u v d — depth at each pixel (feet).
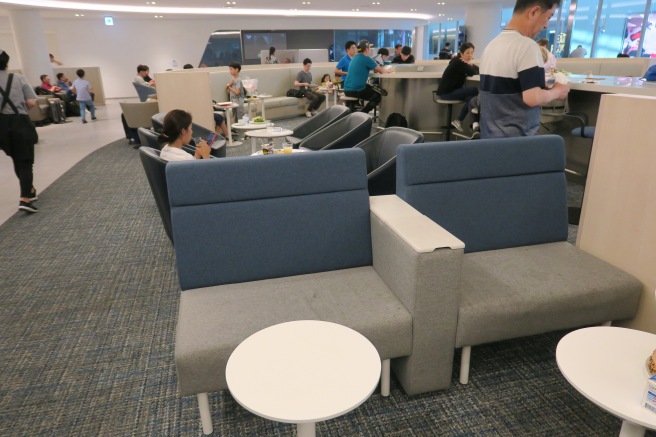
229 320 5.28
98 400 5.91
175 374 6.38
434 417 5.49
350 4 40.19
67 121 33.86
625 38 33.01
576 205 12.01
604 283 6.02
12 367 6.58
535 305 5.67
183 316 5.41
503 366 6.37
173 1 36.55
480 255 6.95
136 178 17.12
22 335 7.35
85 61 50.19
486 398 5.78
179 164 6.01
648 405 3.58
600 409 5.58
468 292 5.80
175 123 9.52
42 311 8.05
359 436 5.23
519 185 7.18
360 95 21.44
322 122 15.53
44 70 38.32
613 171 6.48
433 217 6.84
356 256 6.66
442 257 5.10
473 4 40.52
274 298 5.77
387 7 42.80
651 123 5.85
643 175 6.01
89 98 33.22
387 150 10.22
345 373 3.81
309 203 6.42
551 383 6.03
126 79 51.80
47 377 6.36
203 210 6.09
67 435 5.36
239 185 6.18
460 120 17.12
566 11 36.86
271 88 30.89
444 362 5.61
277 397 3.54
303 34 53.62
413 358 5.46
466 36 42.11
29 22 37.04
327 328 4.46
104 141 25.04
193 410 5.72
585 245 7.11
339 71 29.58
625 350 4.27
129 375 6.37
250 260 6.29
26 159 13.17
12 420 5.59
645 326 6.16
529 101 7.56
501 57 7.77
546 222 7.37
